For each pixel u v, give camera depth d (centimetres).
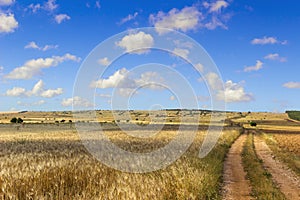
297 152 3784
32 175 1401
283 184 1881
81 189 1379
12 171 1435
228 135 5850
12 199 1205
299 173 2259
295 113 19112
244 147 4275
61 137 5047
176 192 1273
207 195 1441
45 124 10156
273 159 3073
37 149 3017
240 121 15725
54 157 2123
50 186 1360
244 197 1538
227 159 2964
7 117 16600
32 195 1272
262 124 14250
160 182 1300
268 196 1512
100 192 1194
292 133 8612
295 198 1539
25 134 5869
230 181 1906
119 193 1120
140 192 1131
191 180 1435
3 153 2639
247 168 2403
